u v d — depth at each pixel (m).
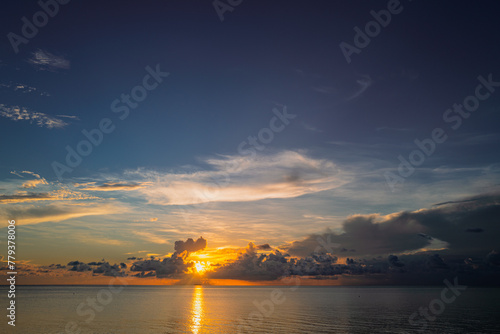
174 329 65.94
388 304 135.38
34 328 66.06
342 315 91.25
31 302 141.75
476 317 84.06
